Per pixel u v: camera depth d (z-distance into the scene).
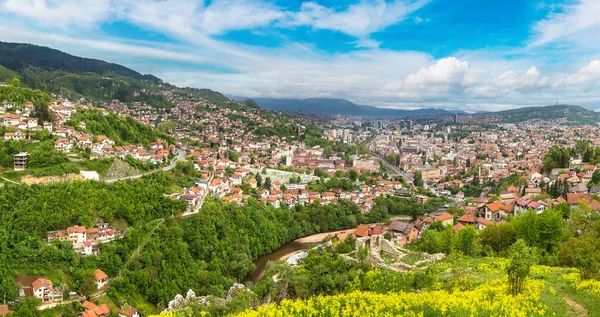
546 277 61.88
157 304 111.38
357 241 85.31
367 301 51.66
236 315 54.16
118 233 125.94
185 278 122.06
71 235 115.25
